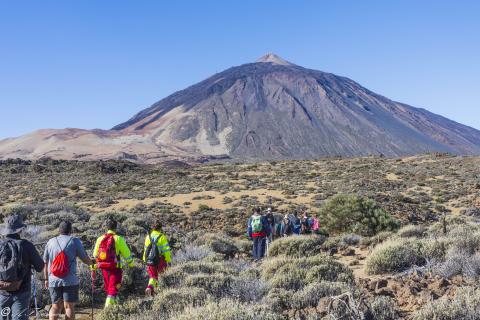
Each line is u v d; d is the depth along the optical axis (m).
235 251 20.61
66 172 83.44
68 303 7.34
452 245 11.27
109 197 49.94
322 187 56.00
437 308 6.12
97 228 23.66
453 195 48.62
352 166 81.25
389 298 7.12
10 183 68.19
